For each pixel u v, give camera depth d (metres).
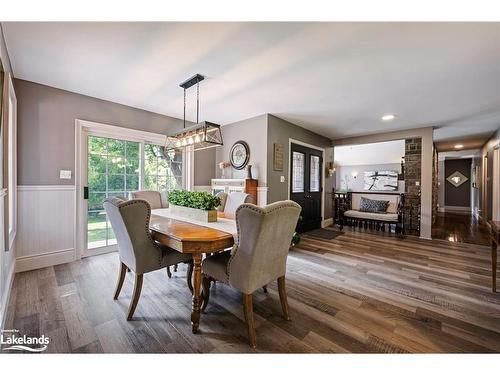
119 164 3.55
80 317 1.81
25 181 2.69
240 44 1.97
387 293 2.28
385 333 1.67
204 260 1.88
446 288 2.39
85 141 3.20
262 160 3.99
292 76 2.54
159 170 4.04
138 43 1.96
